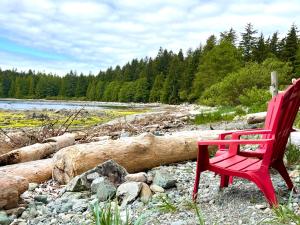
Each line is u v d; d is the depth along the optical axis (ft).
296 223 5.72
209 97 58.08
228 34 130.00
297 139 13.12
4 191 8.03
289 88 6.93
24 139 17.43
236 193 8.11
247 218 6.39
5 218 7.50
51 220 7.58
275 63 55.42
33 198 9.31
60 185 10.63
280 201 7.15
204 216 6.73
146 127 25.80
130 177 9.29
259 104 31.32
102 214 5.71
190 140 12.81
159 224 6.57
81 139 19.06
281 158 7.88
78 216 7.55
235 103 46.19
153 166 11.85
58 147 15.89
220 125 23.76
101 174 9.41
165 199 7.97
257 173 6.77
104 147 10.84
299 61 96.63
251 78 44.21
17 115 49.93
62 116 48.75
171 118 34.94
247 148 13.80
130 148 11.18
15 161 13.47
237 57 96.12
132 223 6.63
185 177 10.16
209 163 7.32
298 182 8.48
